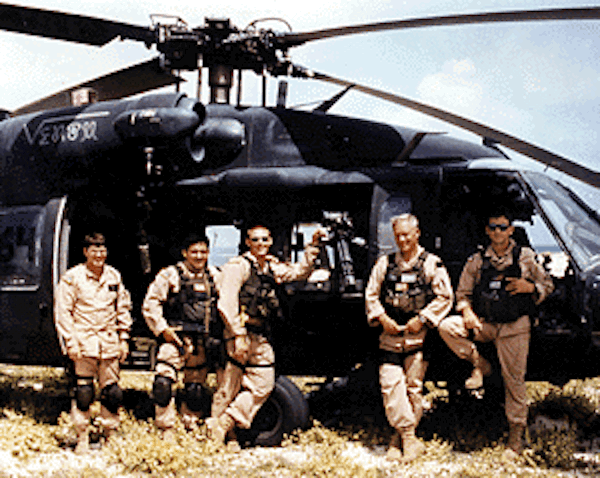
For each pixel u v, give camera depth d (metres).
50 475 4.08
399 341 4.40
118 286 4.83
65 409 5.86
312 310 5.05
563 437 4.70
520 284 4.25
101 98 6.35
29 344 5.47
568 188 5.26
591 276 4.46
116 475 4.10
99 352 4.64
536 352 4.60
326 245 5.05
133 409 5.80
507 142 5.38
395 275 4.39
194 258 4.64
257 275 4.61
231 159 5.43
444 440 4.82
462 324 4.41
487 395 5.09
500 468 4.21
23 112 6.65
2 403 6.08
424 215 4.96
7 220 5.75
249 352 4.59
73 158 5.54
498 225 4.24
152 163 5.23
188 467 4.24
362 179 5.00
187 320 4.62
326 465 4.11
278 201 5.25
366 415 5.21
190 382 4.88
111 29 5.51
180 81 6.07
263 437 4.75
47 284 5.37
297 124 5.41
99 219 5.99
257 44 5.59
